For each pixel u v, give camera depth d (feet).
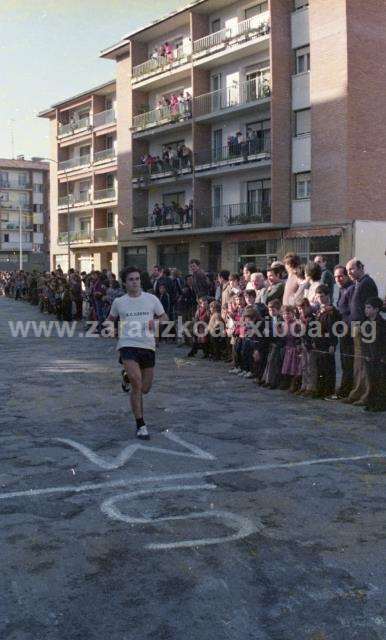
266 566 12.71
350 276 29.99
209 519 15.23
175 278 57.52
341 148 84.94
